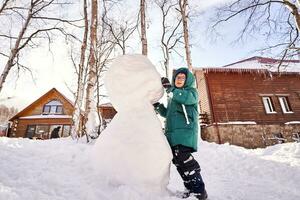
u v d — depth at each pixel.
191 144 2.31
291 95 17.58
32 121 24.52
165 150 2.06
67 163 2.47
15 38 10.70
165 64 14.59
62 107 25.17
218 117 15.91
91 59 7.80
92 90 7.30
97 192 1.75
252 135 15.57
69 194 1.68
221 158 5.58
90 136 6.02
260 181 3.76
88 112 6.88
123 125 2.15
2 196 1.38
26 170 2.05
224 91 16.78
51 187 1.75
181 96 2.39
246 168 4.72
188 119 2.38
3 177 1.79
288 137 15.91
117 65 2.42
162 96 2.46
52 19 10.73
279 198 2.65
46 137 23.59
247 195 2.72
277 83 17.80
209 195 2.56
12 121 25.14
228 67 17.61
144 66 2.38
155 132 2.12
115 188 1.90
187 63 10.68
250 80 17.45
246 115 16.27
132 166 1.97
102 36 12.88
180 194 2.25
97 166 2.12
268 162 4.80
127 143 2.04
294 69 18.02
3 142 3.75
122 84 2.31
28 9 10.48
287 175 4.03
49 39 11.22
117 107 2.33
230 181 3.65
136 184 1.93
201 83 18.12
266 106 17.28
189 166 2.29
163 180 2.03
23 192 1.51
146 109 2.24
